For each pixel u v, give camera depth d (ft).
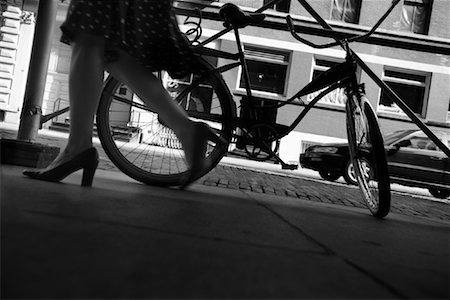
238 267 3.59
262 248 4.45
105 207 5.37
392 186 33.50
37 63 9.25
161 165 8.91
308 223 6.79
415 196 24.86
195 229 4.91
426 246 6.18
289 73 43.91
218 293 2.91
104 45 6.64
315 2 44.50
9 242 3.35
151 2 6.70
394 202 16.81
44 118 9.56
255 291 3.06
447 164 24.73
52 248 3.35
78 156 6.91
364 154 9.47
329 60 44.73
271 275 3.50
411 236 7.02
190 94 9.23
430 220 10.53
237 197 9.02
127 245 3.76
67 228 4.03
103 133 8.84
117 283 2.82
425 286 3.90
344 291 3.38
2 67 42.27
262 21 9.51
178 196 7.64
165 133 9.07
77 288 2.65
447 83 44.68
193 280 3.10
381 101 44.88
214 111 9.30
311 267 3.96
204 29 38.96
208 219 5.71
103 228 4.24
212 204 7.25
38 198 5.31
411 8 45.88
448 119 45.11
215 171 18.08
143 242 3.94
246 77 9.58
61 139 24.86
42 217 4.32
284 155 42.86
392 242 6.13
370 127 9.11
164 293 2.76
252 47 44.21
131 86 7.42
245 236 4.95
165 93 7.44
